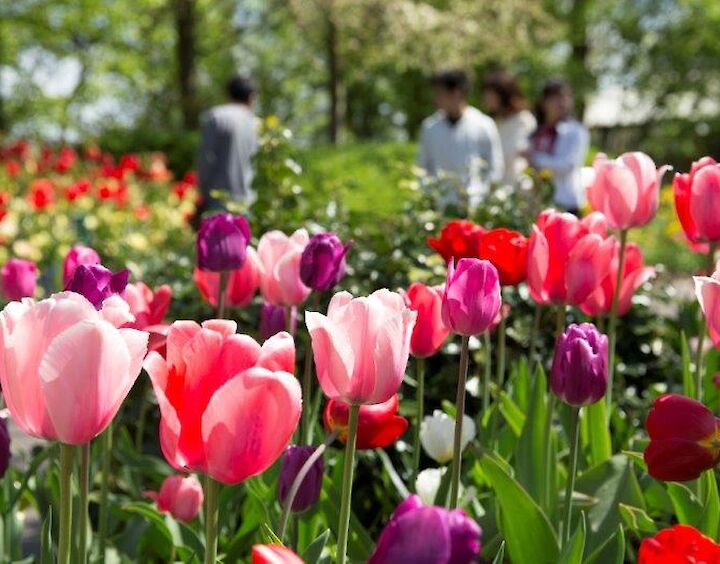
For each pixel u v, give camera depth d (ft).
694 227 7.57
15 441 15.20
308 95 114.93
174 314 13.46
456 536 3.44
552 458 7.69
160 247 31.19
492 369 12.51
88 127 92.27
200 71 104.37
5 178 39.75
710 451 5.80
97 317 4.11
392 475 8.68
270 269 7.69
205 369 4.04
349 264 13.21
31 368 4.05
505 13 74.38
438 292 6.76
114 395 4.06
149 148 64.90
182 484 7.61
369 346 4.66
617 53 103.30
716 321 5.90
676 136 104.22
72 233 28.09
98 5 80.74
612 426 10.59
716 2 100.12
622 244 8.11
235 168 24.53
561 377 6.05
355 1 65.72
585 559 6.95
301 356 12.28
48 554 5.78
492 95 22.38
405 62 73.77
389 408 6.48
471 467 8.44
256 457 3.99
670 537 3.95
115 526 9.30
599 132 104.99
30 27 83.20
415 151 48.08
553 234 7.10
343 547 5.01
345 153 49.29
